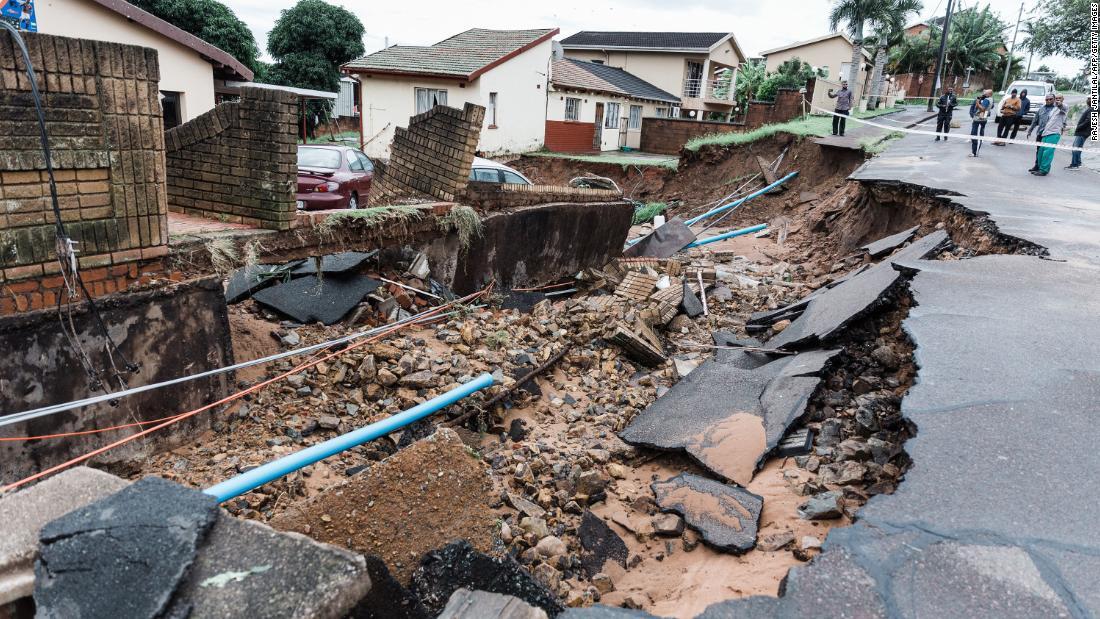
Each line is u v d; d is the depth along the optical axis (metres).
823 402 5.07
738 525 3.91
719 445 4.86
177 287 4.83
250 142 5.64
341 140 29.00
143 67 4.34
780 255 13.88
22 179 3.89
